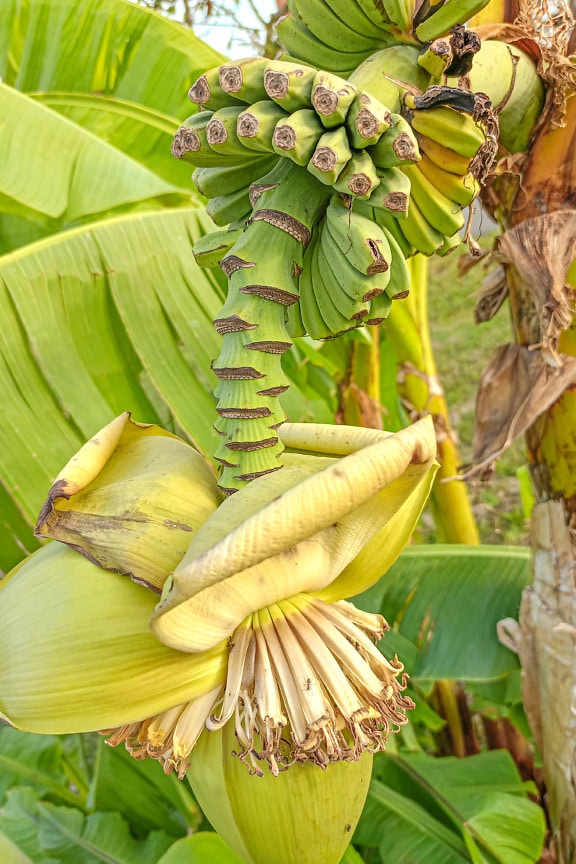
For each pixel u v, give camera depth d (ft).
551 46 3.02
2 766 6.39
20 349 3.95
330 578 2.23
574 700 3.62
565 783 3.76
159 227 4.58
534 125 3.12
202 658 2.14
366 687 2.19
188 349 4.39
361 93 1.95
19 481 3.68
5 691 2.11
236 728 2.14
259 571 2.09
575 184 3.16
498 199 3.39
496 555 4.92
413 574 4.92
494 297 3.92
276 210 2.07
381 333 6.20
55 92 6.08
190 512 2.15
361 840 4.74
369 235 2.01
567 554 3.61
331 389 6.78
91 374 4.20
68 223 5.41
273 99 1.98
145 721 2.23
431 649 4.72
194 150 2.11
